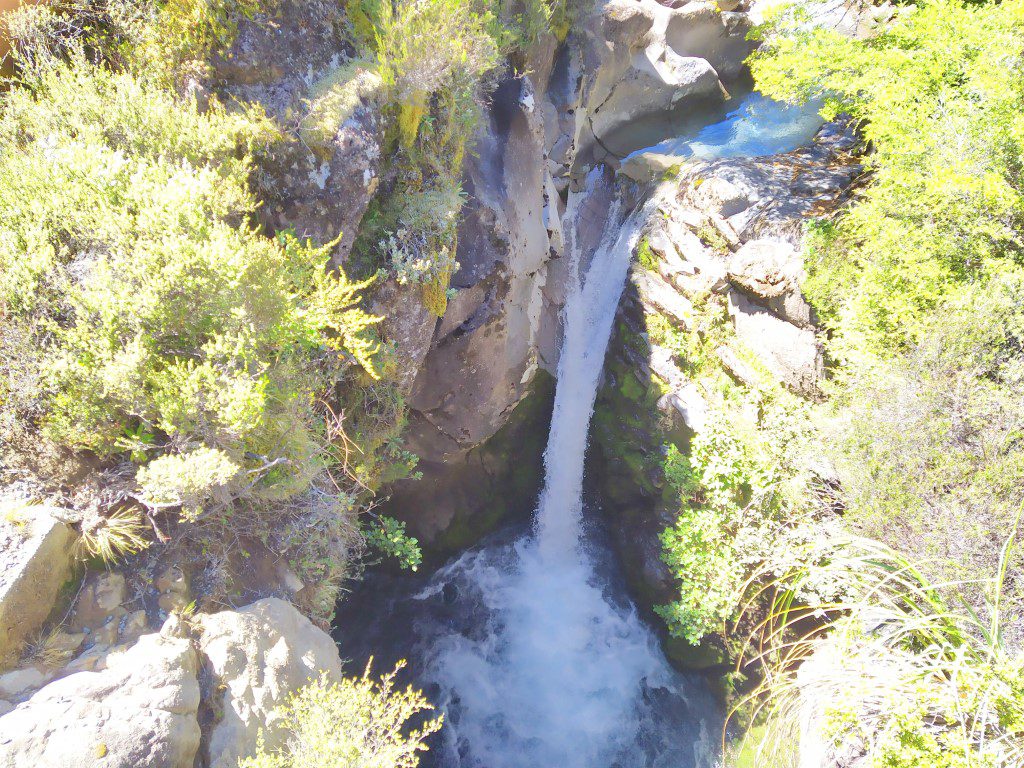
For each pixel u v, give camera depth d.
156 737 3.74
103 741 3.61
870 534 5.68
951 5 7.29
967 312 5.89
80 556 4.52
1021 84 6.30
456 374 8.70
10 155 4.76
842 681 3.24
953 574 4.54
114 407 4.47
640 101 13.00
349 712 4.12
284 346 4.99
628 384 10.38
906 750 2.95
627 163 12.35
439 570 10.58
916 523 5.26
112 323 4.40
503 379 9.39
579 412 11.02
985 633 3.05
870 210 7.20
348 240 5.89
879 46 8.30
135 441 4.59
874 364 6.52
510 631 10.38
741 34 14.09
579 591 10.80
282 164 5.41
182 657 4.20
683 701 9.50
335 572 5.97
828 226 8.45
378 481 7.70
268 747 4.30
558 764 9.16
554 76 10.98
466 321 8.36
